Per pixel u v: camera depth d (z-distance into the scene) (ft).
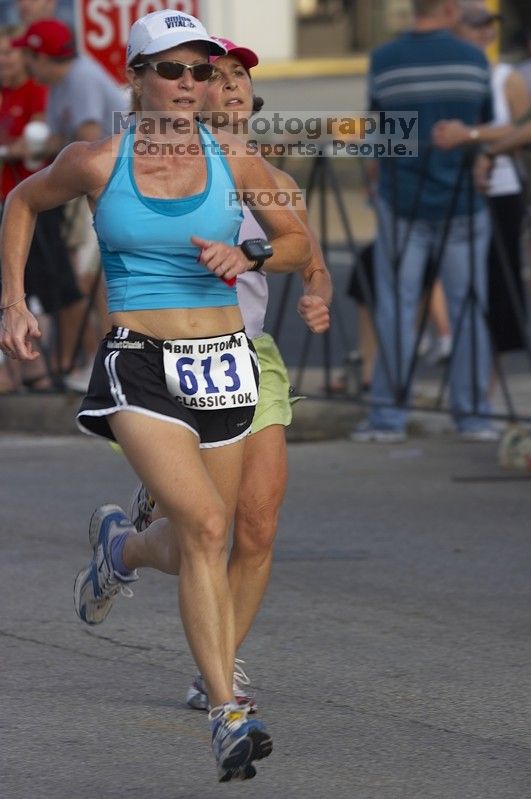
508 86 89.71
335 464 80.28
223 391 39.70
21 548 62.95
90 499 72.02
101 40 91.50
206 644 38.27
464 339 82.99
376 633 52.16
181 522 38.63
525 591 57.36
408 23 242.58
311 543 64.13
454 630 52.60
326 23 241.76
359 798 38.22
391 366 84.48
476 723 43.62
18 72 95.09
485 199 80.53
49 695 45.83
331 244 165.99
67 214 91.81
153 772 40.01
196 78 38.50
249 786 39.04
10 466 79.97
